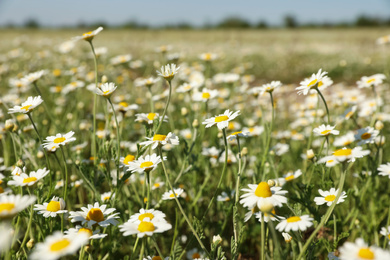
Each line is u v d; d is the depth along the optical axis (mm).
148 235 1388
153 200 2549
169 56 4133
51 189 1862
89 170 2322
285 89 5855
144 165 1734
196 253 2270
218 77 5176
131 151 3240
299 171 2467
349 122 3643
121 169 2264
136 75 8805
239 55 13180
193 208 2748
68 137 1912
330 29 39031
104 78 2852
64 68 6781
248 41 22953
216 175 3164
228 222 2457
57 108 4609
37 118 3742
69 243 1144
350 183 3123
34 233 2207
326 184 2055
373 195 2508
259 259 2426
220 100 4883
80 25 36094
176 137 1781
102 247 2062
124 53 12797
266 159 2639
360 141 2422
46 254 1104
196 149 3062
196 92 3414
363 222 2602
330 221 2008
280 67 13008
